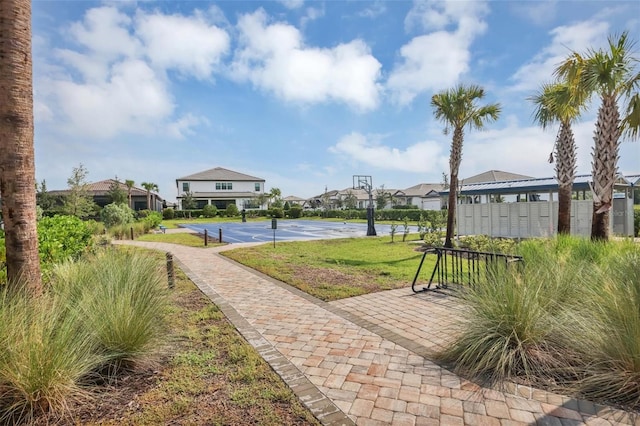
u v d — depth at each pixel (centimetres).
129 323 321
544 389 277
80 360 275
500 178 2742
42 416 242
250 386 294
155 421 241
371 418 244
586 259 510
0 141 355
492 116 1286
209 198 6041
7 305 289
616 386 259
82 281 439
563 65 802
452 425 234
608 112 811
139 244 1681
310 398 273
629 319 273
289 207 5922
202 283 751
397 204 5928
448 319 475
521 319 317
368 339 406
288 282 748
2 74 353
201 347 386
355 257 1151
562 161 1148
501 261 434
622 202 1485
